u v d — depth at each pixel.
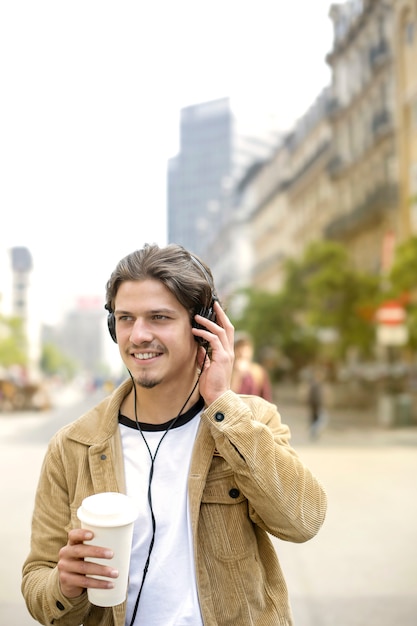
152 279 1.54
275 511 1.49
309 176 46.69
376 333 22.69
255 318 31.31
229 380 1.57
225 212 122.50
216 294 1.67
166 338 1.54
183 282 1.55
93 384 53.12
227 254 90.62
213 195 161.12
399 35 29.55
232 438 1.48
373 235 34.56
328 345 28.53
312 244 24.48
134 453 1.59
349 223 36.12
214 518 1.53
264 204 63.22
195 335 1.60
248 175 72.50
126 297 1.56
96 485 1.55
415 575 4.91
